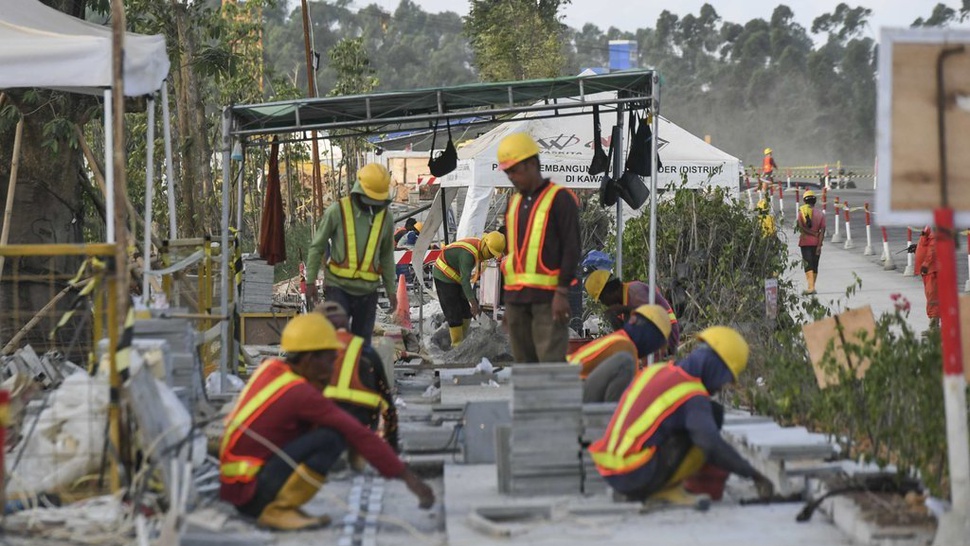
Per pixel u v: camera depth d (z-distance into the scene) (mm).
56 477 11844
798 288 40406
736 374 12039
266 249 19719
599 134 21328
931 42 10727
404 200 72875
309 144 61062
